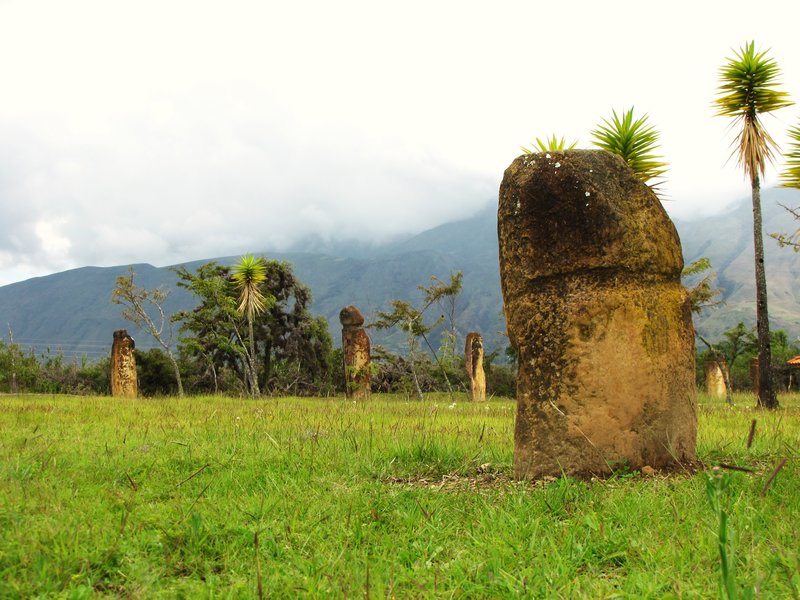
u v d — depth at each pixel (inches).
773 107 668.7
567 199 270.1
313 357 1663.4
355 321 1084.5
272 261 1638.8
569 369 261.1
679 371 270.4
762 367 697.6
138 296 1286.9
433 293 1219.9
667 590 138.0
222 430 399.2
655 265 272.4
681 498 206.2
